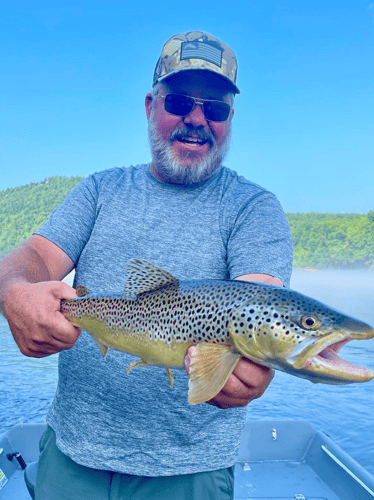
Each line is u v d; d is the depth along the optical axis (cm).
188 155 71
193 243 69
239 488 135
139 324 60
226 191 71
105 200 77
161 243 70
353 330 46
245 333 51
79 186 81
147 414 67
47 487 74
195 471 67
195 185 73
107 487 70
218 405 55
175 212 71
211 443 68
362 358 628
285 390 482
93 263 74
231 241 67
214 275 69
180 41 74
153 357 60
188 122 71
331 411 414
